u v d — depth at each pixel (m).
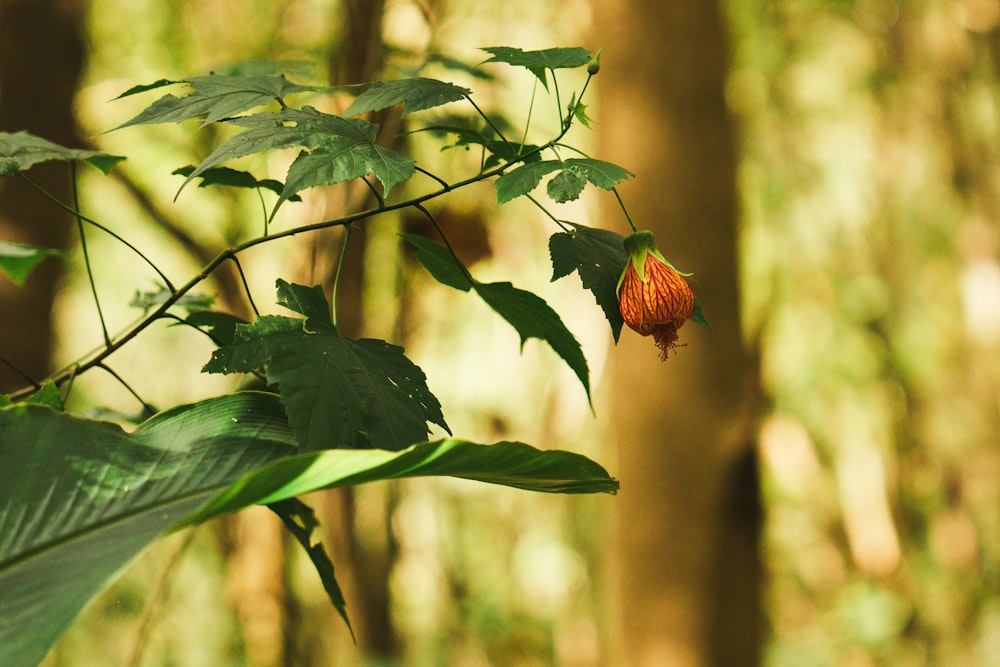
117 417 1.67
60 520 1.00
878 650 10.03
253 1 5.16
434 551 9.30
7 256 2.01
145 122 1.34
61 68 4.53
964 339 9.53
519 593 9.76
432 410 1.24
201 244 5.73
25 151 1.51
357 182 2.87
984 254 9.22
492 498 9.72
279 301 1.28
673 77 4.18
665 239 4.18
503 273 7.00
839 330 9.73
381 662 6.20
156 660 6.88
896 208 9.33
